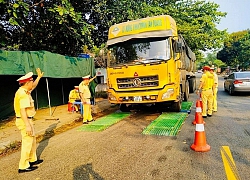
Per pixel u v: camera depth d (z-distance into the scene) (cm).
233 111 914
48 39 1348
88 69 1251
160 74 769
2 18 955
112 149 523
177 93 810
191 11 2519
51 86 1291
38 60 927
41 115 1021
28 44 1304
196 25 2317
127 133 654
